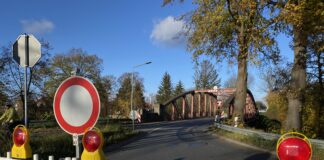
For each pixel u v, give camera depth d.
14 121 16.33
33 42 6.07
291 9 17.25
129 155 16.42
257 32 19.80
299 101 20.80
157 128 45.97
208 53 27.69
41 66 51.75
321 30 18.14
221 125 34.00
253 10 19.09
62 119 4.64
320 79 29.45
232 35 26.92
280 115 36.62
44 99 52.00
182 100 87.00
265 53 23.36
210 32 26.16
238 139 23.64
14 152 5.18
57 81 71.06
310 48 22.28
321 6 16.88
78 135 4.62
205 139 26.44
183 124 58.25
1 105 48.03
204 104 97.12
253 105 70.00
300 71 20.50
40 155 12.22
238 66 31.94
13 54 6.05
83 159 4.40
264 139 20.67
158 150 18.64
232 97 56.44
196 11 25.98
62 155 13.60
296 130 20.12
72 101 4.62
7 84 49.84
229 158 15.36
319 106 29.62
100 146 4.39
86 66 73.94
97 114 4.54
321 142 14.44
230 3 22.91
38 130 25.19
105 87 78.44
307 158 3.82
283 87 31.23
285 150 3.88
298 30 19.03
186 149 19.08
